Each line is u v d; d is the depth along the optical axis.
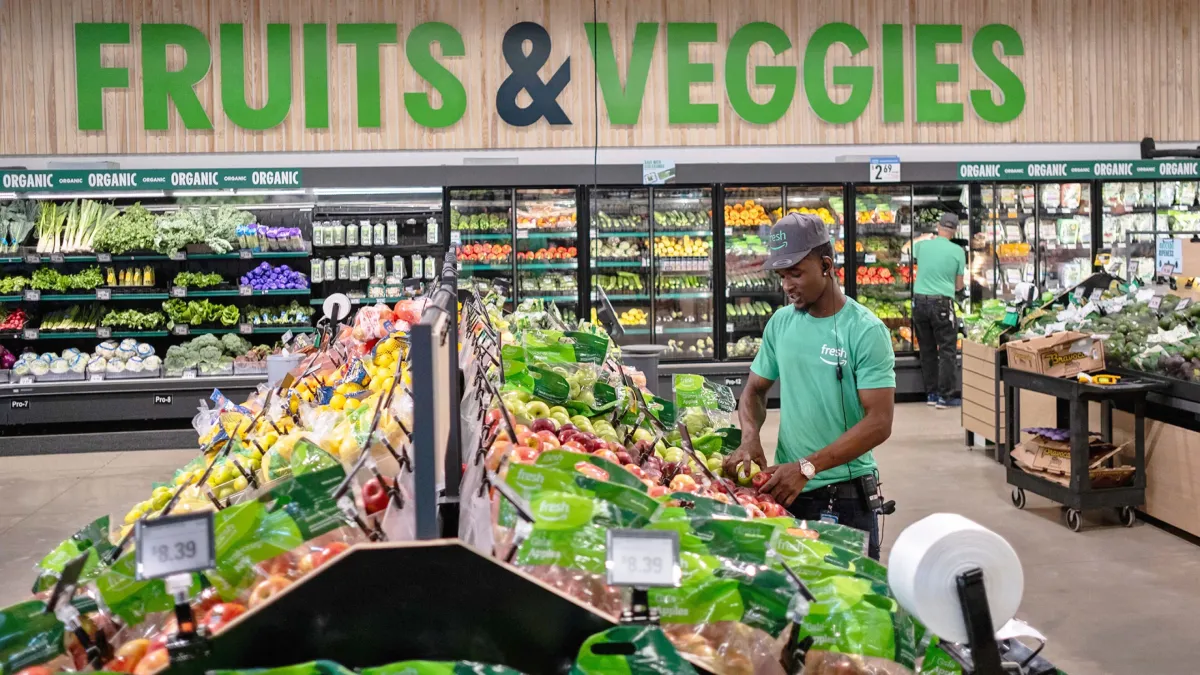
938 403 9.34
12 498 6.58
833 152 10.09
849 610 1.48
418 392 1.33
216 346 8.55
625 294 9.52
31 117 9.27
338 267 8.95
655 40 9.83
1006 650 1.53
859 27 10.08
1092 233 9.91
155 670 1.24
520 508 1.38
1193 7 10.52
